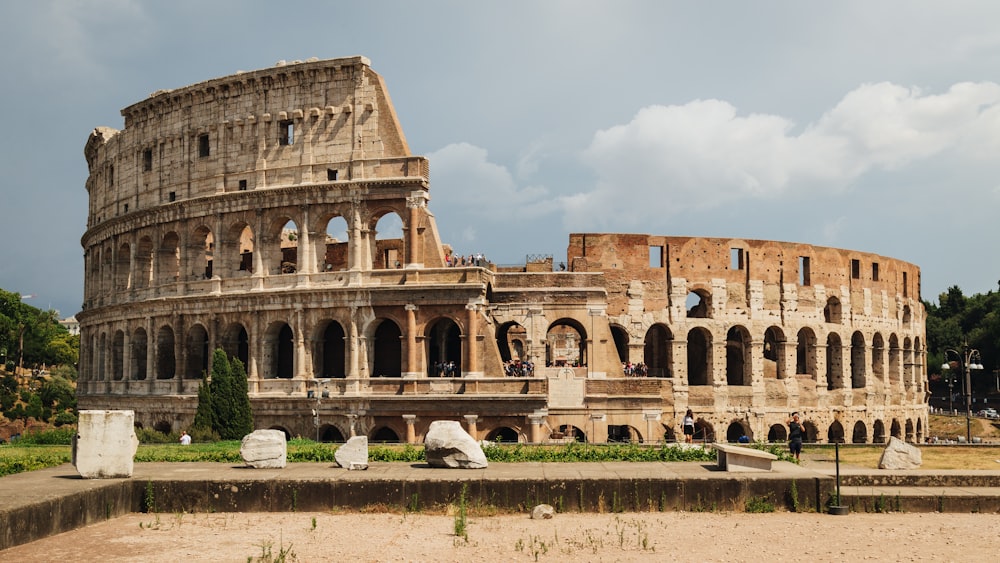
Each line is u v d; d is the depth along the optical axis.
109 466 49.72
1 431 168.50
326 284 105.44
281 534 43.66
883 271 141.25
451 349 112.12
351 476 50.91
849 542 42.22
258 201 108.88
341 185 105.25
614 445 73.00
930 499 50.50
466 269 101.69
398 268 111.62
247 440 55.03
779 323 124.50
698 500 50.31
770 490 50.53
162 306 114.94
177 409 111.31
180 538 42.59
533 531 44.69
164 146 118.31
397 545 41.44
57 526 42.91
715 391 118.94
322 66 107.25
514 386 98.81
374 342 106.56
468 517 48.44
